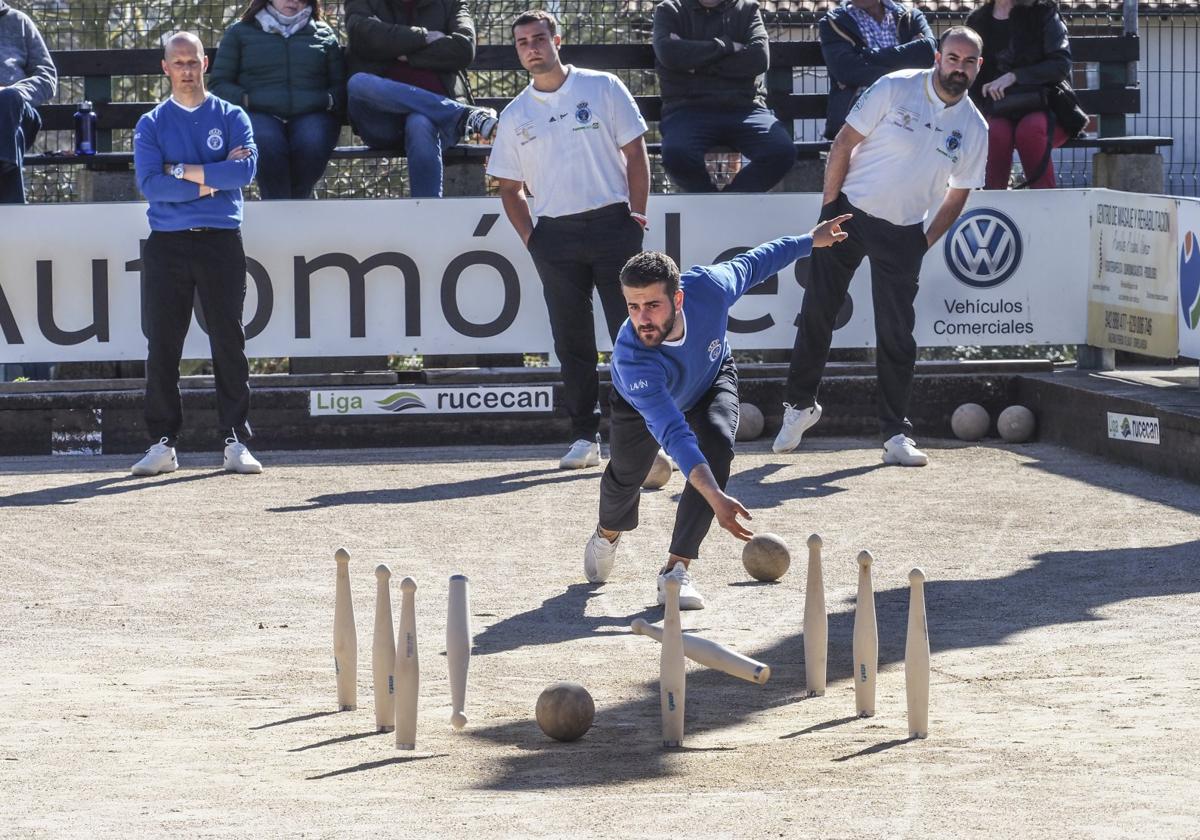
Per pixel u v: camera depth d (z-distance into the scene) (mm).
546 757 6633
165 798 5996
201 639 8922
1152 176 18688
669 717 6770
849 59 17312
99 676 8125
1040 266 16875
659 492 13422
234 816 5723
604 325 16609
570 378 14570
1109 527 11781
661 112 17703
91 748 6781
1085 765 6176
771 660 8359
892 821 5488
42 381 16422
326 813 5758
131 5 19281
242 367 14734
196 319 16328
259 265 16312
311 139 16562
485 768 6461
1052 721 6938
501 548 11406
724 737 6930
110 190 17391
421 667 8320
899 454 14727
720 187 18500
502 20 19125
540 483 14055
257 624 9273
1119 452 14805
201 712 7422
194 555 11211
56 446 16297
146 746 6820
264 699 7676
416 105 16594
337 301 16406
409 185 17266
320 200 16297
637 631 7086
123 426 16312
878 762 6387
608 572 10305
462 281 16484
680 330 8422
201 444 16328
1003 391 16797
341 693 7500
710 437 9109
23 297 16188
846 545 11297
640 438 9430
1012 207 16797
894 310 14430
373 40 16609
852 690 7730
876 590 9922
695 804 5812
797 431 15250
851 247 14391
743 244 16516
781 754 6586
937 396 16797
